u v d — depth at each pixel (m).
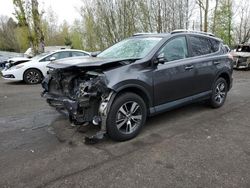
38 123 5.11
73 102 3.95
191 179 3.12
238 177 3.15
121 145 4.05
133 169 3.36
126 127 4.21
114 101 3.98
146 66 4.34
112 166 3.44
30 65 10.61
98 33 20.22
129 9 18.89
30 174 3.28
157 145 4.05
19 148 4.00
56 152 3.84
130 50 4.87
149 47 4.64
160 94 4.59
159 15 19.44
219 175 3.20
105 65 3.99
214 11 25.39
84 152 3.83
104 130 4.00
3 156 3.74
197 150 3.87
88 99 3.88
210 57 5.64
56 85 4.57
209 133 4.54
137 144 4.09
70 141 4.21
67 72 4.29
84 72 4.13
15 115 5.70
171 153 3.78
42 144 4.12
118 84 3.89
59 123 5.07
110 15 19.22
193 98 5.32
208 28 25.72
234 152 3.80
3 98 7.58
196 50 5.41
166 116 5.46
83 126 4.81
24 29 15.38
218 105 6.07
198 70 5.27
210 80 5.68
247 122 5.12
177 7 20.00
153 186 3.00
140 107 4.31
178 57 4.97
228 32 28.02
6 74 10.60
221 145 4.04
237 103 6.63
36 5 14.92
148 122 5.08
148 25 19.53
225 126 4.89
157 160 3.58
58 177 3.21
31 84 10.53
